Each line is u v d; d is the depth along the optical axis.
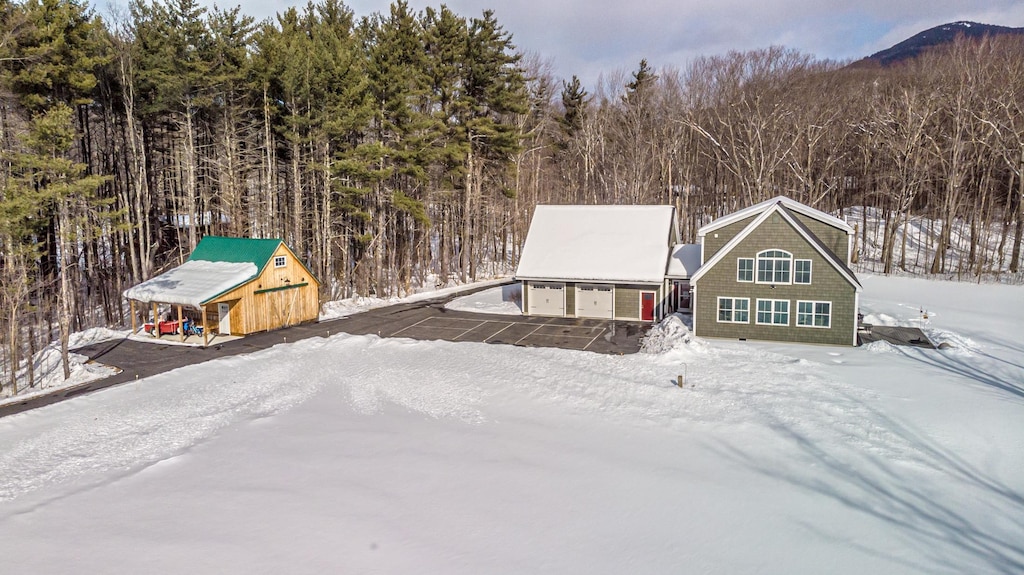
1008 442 14.65
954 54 55.34
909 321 29.72
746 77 64.31
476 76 44.84
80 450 15.38
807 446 14.69
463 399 19.14
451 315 35.56
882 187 53.94
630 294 33.62
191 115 36.38
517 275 35.00
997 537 10.56
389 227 47.66
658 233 35.19
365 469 13.79
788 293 26.16
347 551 10.20
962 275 44.16
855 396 18.23
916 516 11.35
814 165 56.50
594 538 10.65
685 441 15.27
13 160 21.00
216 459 14.51
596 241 35.59
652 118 61.31
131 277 37.97
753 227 26.39
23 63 26.27
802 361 22.47
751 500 12.05
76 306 33.62
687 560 9.90
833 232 27.56
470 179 49.00
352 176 38.69
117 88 35.38
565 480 13.08
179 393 20.30
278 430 16.53
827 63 71.50
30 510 11.95
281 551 10.21
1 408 19.19
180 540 10.66
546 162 67.31
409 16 41.78
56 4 26.88
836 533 10.75
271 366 23.86
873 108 52.34
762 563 9.79
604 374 21.53
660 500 12.10
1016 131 44.44
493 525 11.12
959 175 46.31
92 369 23.72
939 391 18.55
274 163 41.53
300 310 33.44
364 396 19.67
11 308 21.16
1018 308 32.41
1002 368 21.22
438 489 12.68
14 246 21.44
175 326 30.14
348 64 37.78
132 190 37.47
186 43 34.72
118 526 11.23
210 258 32.75
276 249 31.75
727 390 19.16
